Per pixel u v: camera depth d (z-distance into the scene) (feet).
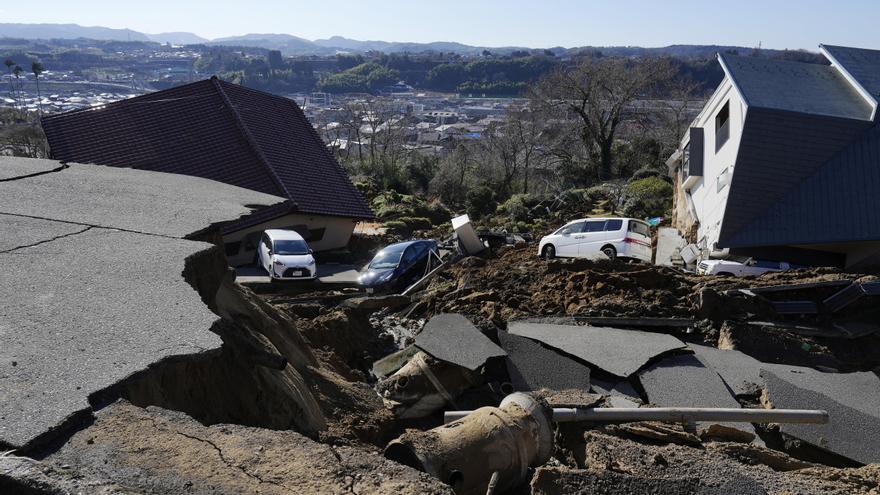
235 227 84.33
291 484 13.01
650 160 178.81
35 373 15.24
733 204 76.23
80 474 12.43
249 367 22.57
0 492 12.20
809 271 55.88
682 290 47.39
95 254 22.57
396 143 189.16
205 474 12.95
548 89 180.14
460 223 72.84
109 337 17.06
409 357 36.27
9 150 128.88
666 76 183.21
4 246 22.72
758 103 76.95
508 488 20.83
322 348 36.81
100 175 33.78
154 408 14.93
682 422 27.45
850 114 76.79
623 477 17.15
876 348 42.83
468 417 21.52
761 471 22.08
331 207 96.37
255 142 97.81
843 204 73.77
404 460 19.07
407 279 67.00
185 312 18.72
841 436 30.35
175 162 93.97
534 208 130.93
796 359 39.75
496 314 42.91
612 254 73.36
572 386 33.24
